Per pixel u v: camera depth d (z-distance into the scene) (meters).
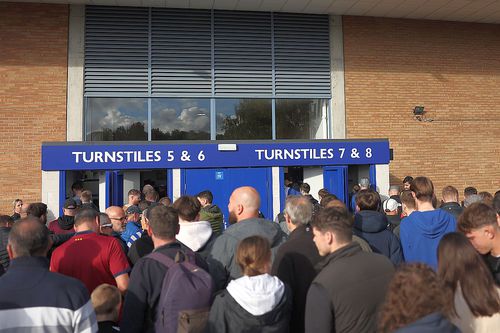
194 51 10.53
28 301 2.01
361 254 2.28
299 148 8.82
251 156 8.64
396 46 11.36
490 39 11.88
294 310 2.55
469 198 5.01
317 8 10.46
